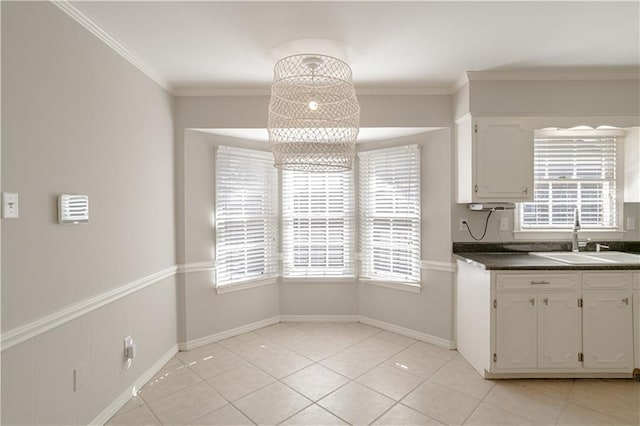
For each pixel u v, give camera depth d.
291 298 3.75
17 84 1.51
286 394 2.34
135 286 2.38
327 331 3.49
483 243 3.11
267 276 3.64
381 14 1.93
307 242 3.74
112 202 2.15
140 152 2.49
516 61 2.56
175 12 1.89
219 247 3.30
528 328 2.48
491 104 2.79
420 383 2.48
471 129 2.80
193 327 3.10
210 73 2.72
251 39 2.20
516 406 2.20
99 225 2.02
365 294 3.70
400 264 3.43
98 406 2.01
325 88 2.88
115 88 2.20
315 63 2.44
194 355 2.95
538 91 2.80
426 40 2.24
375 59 2.51
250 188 3.52
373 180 3.62
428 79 2.91
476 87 2.79
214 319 3.25
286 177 3.74
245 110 3.08
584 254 3.00
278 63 2.33
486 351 2.53
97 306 1.99
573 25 2.06
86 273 1.91
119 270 2.21
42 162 1.63
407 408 2.18
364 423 2.03
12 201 1.47
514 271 2.47
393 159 3.47
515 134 2.80
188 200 3.07
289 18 1.97
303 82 2.74
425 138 3.28
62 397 1.74
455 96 3.05
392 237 3.49
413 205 3.34
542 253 3.06
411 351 3.03
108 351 2.10
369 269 3.66
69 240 1.79
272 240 3.70
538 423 2.03
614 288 2.48
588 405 2.21
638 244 3.13
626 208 3.15
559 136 3.17
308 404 2.22
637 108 2.79
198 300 3.14
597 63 2.61
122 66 2.28
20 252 1.51
